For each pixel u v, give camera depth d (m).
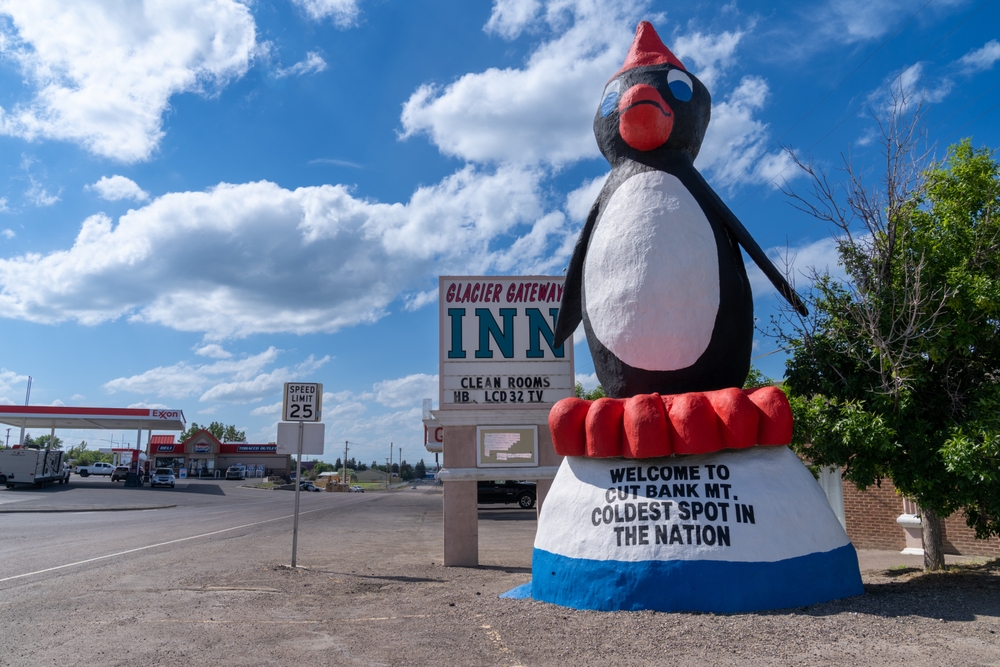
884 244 8.87
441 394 12.75
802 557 6.60
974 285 8.05
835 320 9.00
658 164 8.15
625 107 8.06
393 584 9.73
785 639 5.50
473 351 12.95
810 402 8.65
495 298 13.14
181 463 84.56
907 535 13.46
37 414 43.56
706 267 7.55
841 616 6.04
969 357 8.43
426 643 5.92
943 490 7.95
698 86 8.39
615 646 5.55
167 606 7.83
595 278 7.99
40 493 35.31
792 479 6.99
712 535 6.58
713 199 7.94
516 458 12.55
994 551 11.95
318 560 12.68
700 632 5.77
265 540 16.23
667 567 6.54
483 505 37.81
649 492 6.98
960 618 5.95
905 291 8.12
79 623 6.95
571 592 7.01
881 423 7.75
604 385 8.01
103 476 67.69
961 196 9.23
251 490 52.59
